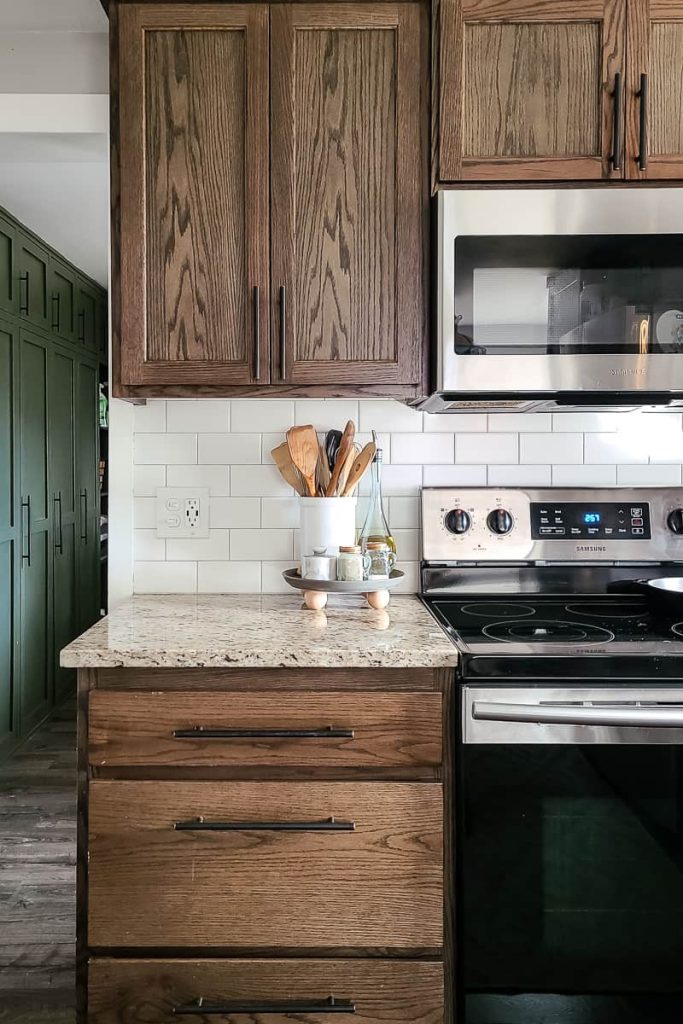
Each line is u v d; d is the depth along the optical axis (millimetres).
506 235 1506
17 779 3043
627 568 1840
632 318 1519
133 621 1549
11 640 3277
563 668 1296
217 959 1318
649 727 1276
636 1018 1311
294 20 1561
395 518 1894
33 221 3328
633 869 1303
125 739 1321
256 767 1322
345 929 1313
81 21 1773
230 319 1576
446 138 1550
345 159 1573
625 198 1505
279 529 1892
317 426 1886
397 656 1296
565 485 1896
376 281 1579
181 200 1568
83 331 4250
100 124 1818
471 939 1300
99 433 4582
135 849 1316
